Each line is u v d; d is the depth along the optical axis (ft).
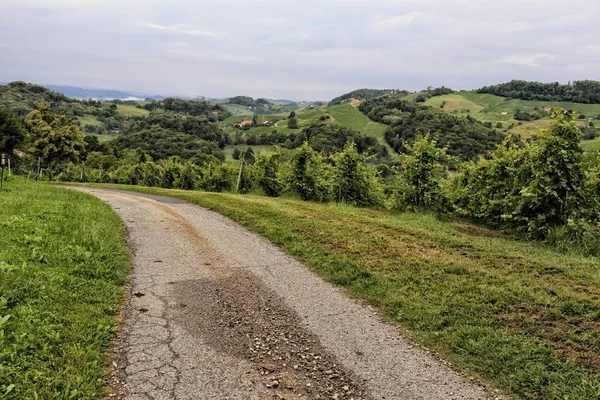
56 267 19.61
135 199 55.42
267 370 13.37
